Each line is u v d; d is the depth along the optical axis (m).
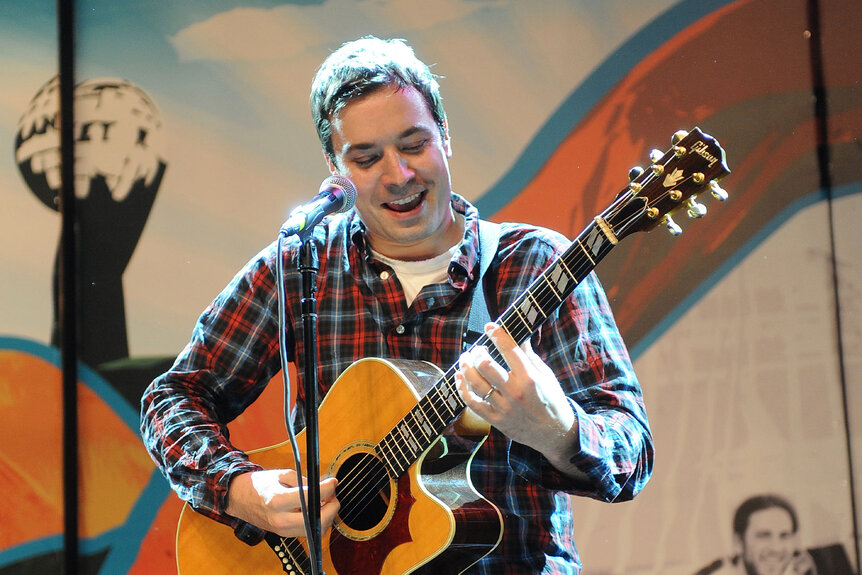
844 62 4.03
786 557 3.91
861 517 3.91
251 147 4.23
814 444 3.95
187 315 4.21
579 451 2.01
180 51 4.28
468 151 4.11
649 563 3.93
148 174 4.26
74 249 4.26
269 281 2.65
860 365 3.96
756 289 4.00
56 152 4.29
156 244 4.24
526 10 4.13
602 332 2.34
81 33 4.32
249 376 2.68
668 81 4.04
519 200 4.08
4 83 4.29
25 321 4.24
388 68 2.41
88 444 4.21
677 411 3.97
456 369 2.23
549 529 2.30
